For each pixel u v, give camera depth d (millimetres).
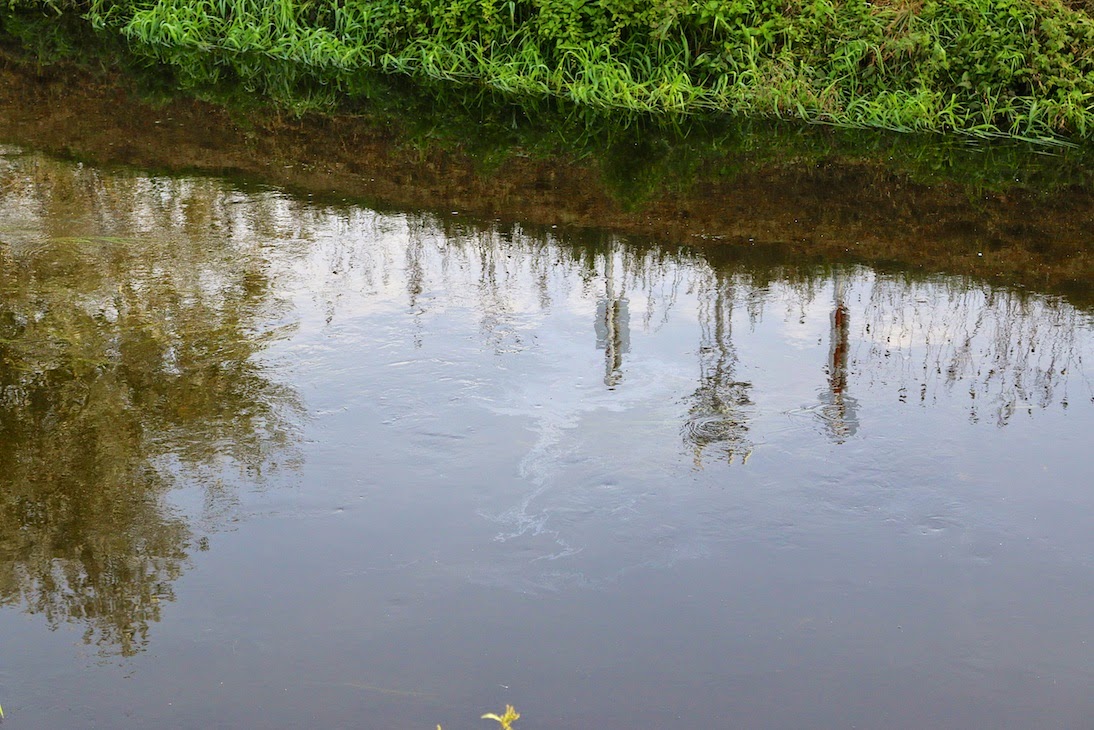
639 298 7617
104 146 11078
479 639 4359
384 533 4992
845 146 11852
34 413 5875
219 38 16000
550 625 4445
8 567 4723
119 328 6871
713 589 4672
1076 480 5488
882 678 4180
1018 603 4609
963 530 5090
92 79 13977
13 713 3951
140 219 8906
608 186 10352
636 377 6430
